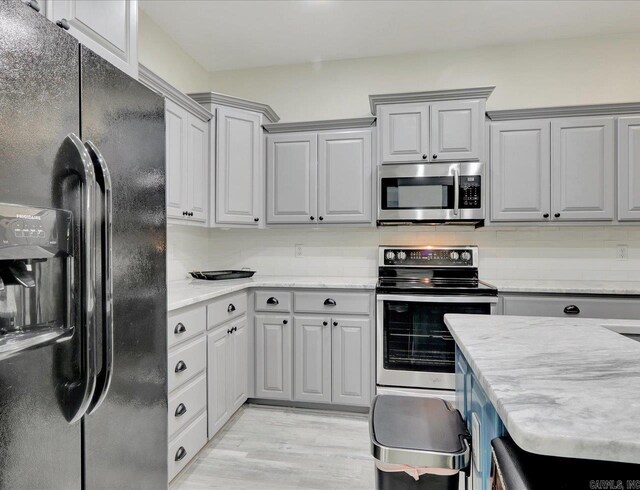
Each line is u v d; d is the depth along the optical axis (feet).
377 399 4.25
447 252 9.60
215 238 11.01
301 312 8.56
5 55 2.56
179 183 7.79
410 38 9.53
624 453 1.68
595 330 3.88
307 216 9.63
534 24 8.93
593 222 8.52
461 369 4.24
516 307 7.80
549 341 3.43
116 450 3.69
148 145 4.27
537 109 8.55
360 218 9.37
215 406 7.05
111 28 4.47
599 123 8.42
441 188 8.75
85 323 3.06
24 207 2.62
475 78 9.99
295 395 8.56
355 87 10.55
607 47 9.43
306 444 7.12
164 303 4.58
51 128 2.94
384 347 8.18
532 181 8.70
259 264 10.81
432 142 8.83
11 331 2.63
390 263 9.79
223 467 6.40
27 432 2.70
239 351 8.23
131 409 3.92
